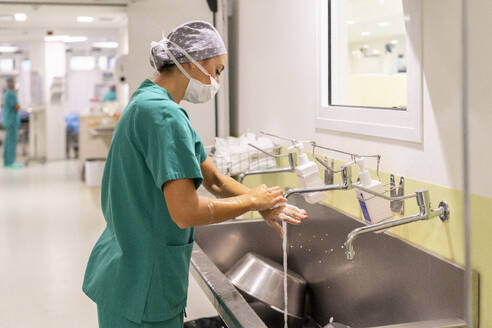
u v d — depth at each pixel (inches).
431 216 55.2
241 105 131.0
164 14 139.6
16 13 318.3
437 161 58.4
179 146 51.8
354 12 106.6
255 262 78.8
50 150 431.2
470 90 27.7
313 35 88.7
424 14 59.5
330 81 86.2
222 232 87.4
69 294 141.0
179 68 58.4
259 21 115.3
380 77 85.9
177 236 56.9
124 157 55.5
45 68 424.5
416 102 61.4
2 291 143.0
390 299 64.0
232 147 104.9
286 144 102.0
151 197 55.5
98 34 424.2
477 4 28.1
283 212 61.1
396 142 66.6
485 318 49.3
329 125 83.3
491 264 47.8
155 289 56.2
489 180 45.6
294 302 77.1
